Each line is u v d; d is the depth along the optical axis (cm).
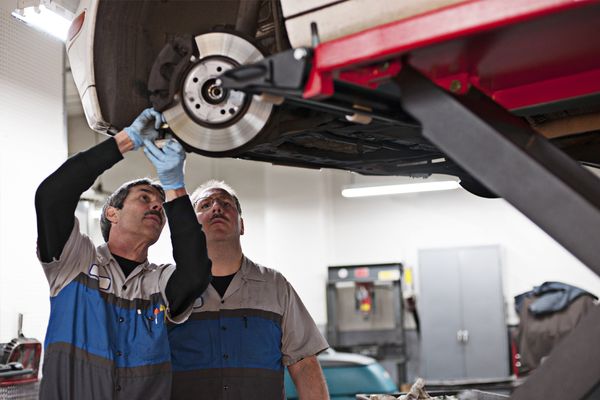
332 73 145
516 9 123
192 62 182
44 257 219
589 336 120
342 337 1034
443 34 130
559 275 945
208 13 204
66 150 478
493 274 936
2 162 424
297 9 154
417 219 1019
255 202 1048
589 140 251
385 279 963
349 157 236
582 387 119
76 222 224
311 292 1023
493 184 131
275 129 188
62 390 215
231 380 260
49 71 468
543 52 151
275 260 1032
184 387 258
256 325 269
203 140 182
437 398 276
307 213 1038
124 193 242
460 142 135
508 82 181
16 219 430
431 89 139
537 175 126
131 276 235
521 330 697
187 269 226
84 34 204
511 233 973
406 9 142
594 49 153
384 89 158
